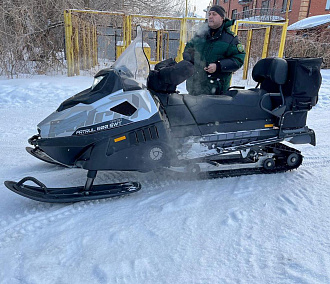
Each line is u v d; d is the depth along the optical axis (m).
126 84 2.64
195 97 3.04
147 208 2.58
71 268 1.85
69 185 2.97
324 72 11.39
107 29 14.41
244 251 2.07
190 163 2.94
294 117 3.26
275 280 1.81
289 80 3.16
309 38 13.87
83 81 8.20
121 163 2.63
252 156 3.28
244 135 3.11
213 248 2.09
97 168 2.58
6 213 2.43
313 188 3.04
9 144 4.01
